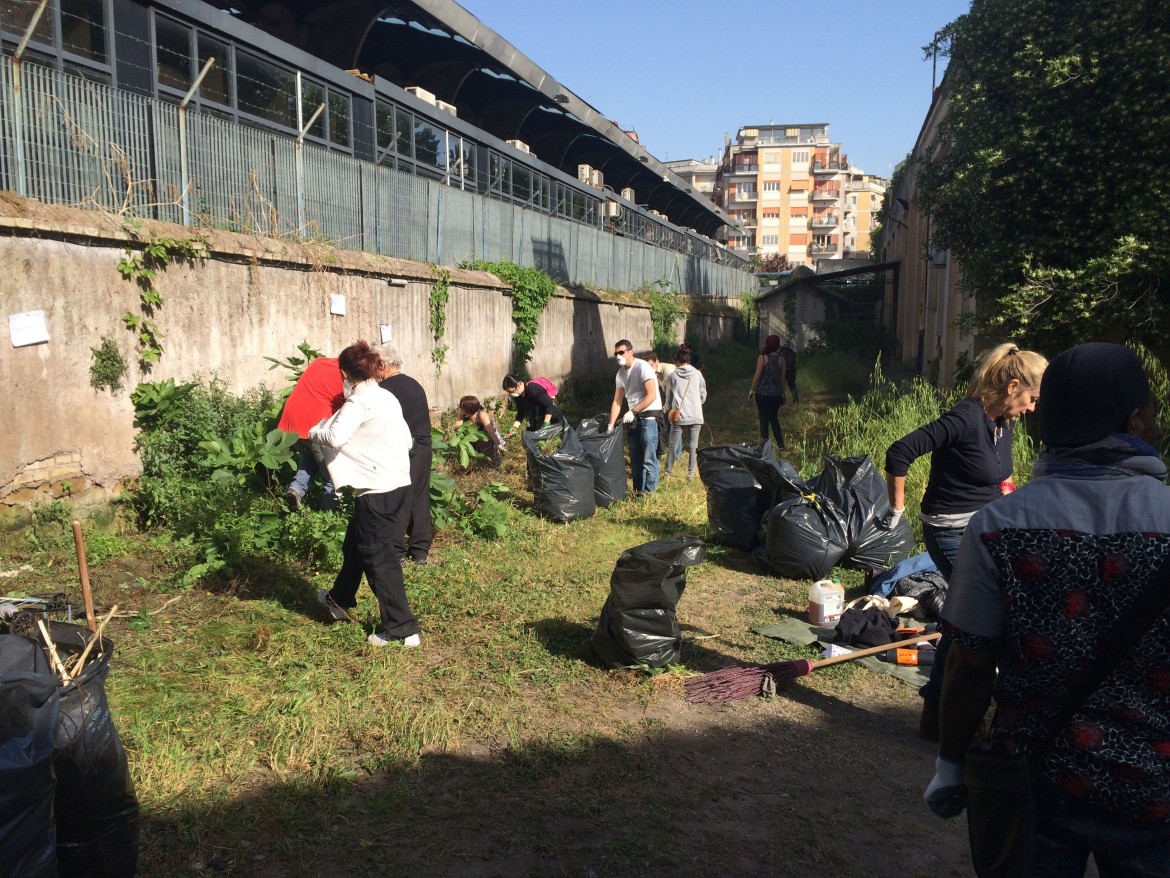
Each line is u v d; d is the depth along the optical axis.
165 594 5.74
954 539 4.06
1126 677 1.70
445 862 3.06
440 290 13.12
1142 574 1.65
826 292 33.69
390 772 3.64
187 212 8.53
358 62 19.77
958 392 10.63
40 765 2.18
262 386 8.82
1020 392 3.89
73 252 6.67
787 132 115.31
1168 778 1.67
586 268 23.02
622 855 3.12
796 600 6.17
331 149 12.73
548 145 27.77
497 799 3.47
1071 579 1.70
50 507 6.46
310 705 4.17
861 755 3.94
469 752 3.85
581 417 17.38
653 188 37.44
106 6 8.76
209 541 6.29
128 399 7.21
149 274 7.33
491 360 15.52
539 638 5.20
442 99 21.17
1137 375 1.81
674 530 7.99
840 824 3.37
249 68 10.97
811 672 4.86
